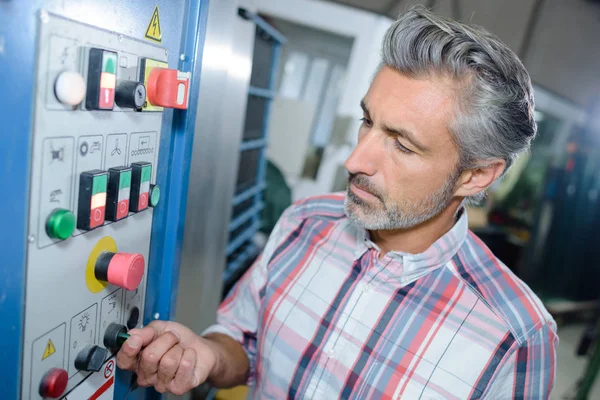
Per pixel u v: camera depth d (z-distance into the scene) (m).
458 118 0.57
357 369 0.68
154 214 0.59
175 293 0.69
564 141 2.92
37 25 0.33
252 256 2.59
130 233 0.53
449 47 0.55
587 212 3.02
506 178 3.02
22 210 0.35
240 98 1.17
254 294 0.84
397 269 0.71
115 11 0.42
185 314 0.95
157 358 0.53
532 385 0.65
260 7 2.61
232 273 2.21
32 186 0.35
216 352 0.68
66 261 0.41
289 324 0.76
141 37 0.48
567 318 3.18
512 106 0.59
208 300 1.26
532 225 3.01
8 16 0.31
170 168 0.62
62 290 0.42
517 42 2.44
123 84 0.44
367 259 0.75
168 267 0.66
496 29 2.41
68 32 0.36
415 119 0.56
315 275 0.78
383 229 0.71
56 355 0.42
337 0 2.47
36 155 0.35
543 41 2.46
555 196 2.98
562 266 3.11
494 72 0.57
